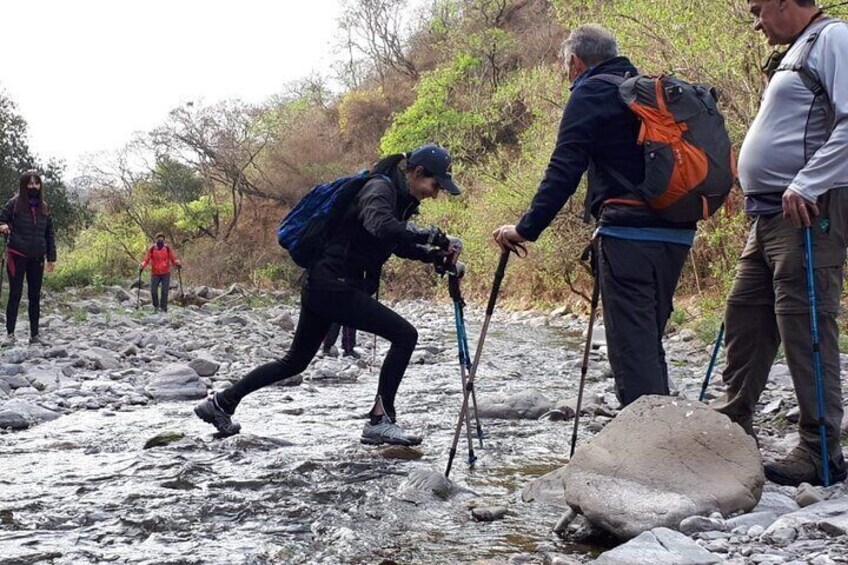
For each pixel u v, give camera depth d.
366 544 3.98
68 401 7.95
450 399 8.11
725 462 4.02
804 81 4.16
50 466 5.53
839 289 4.24
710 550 3.42
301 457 5.70
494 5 43.59
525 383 9.24
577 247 21.27
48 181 28.00
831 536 3.47
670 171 4.22
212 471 5.31
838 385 4.28
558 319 20.34
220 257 44.31
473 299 27.69
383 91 49.88
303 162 47.06
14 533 4.14
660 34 14.50
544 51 38.09
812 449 4.34
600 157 4.44
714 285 17.69
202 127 47.62
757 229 4.40
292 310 24.17
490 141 34.06
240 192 47.12
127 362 10.77
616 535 3.78
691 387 8.33
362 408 7.76
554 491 4.65
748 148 4.36
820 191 4.01
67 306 20.66
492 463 5.51
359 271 5.84
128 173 49.25
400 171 5.68
